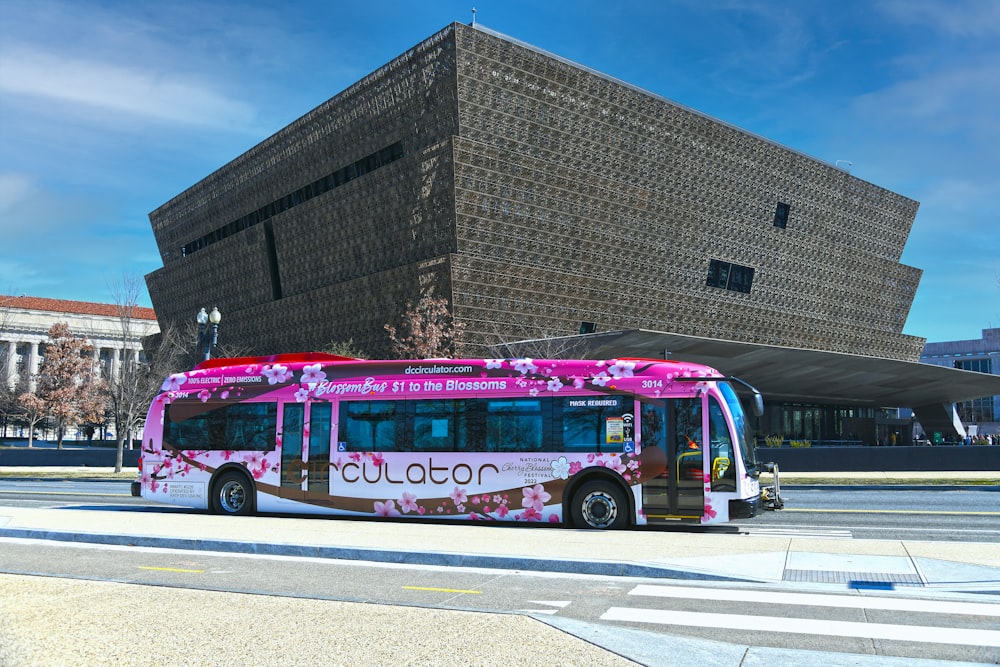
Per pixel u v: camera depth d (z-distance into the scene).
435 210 59.25
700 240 76.94
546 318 62.78
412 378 17.12
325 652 6.12
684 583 9.53
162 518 15.87
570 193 64.69
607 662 5.96
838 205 92.88
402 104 62.41
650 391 15.58
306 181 75.12
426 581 9.65
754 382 55.72
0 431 108.88
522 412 16.20
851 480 29.59
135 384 46.44
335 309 69.25
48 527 14.04
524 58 61.28
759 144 82.69
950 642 6.76
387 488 16.73
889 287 100.38
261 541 12.10
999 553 11.04
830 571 9.81
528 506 15.81
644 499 15.23
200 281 95.31
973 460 34.38
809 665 6.01
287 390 17.95
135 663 5.75
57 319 123.69
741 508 14.73
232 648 6.21
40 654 5.92
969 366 140.62
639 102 70.25
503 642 6.48
